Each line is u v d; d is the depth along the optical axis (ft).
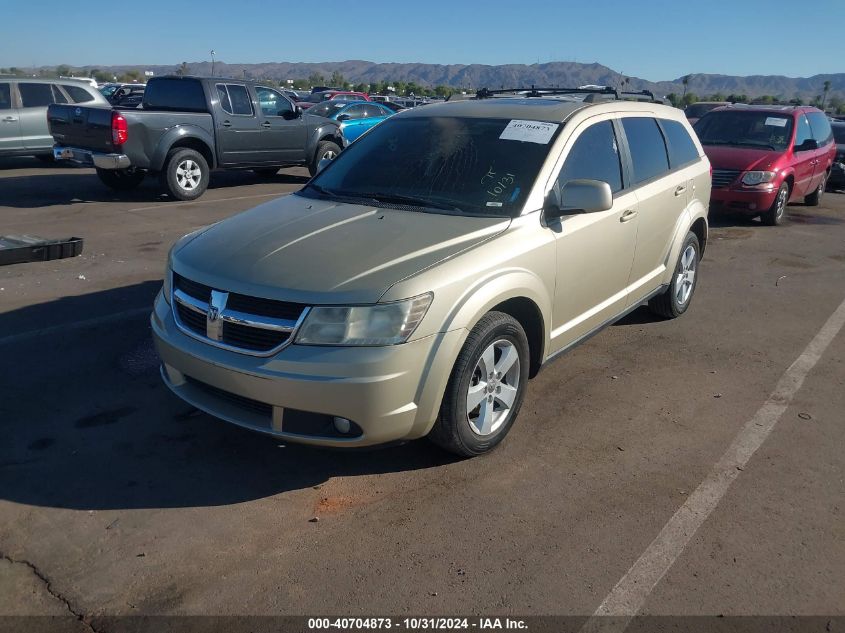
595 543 10.69
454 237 12.32
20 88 46.39
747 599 9.61
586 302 15.43
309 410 10.75
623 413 15.02
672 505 11.72
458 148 14.99
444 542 10.63
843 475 12.78
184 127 37.96
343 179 15.46
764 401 15.78
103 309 20.39
